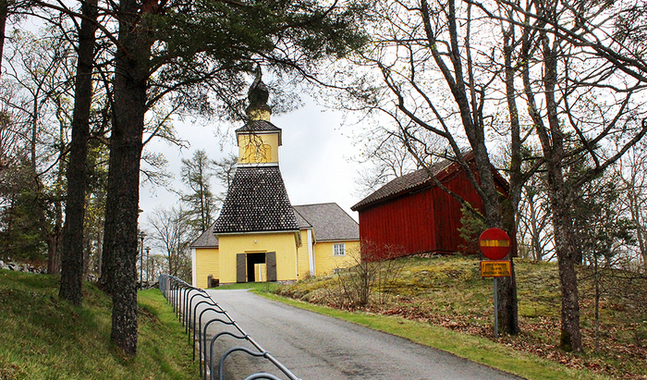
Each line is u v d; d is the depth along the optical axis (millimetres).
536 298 16078
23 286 9188
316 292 19438
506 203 12742
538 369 8562
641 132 9719
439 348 10000
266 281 31922
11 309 7285
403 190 25297
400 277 19375
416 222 24797
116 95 8906
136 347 7738
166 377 7297
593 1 8734
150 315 11914
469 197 24406
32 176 19016
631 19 8352
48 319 7488
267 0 8156
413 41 12500
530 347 11031
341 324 12750
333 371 8359
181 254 52406
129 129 7961
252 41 7629
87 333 7602
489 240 11734
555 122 11570
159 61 7652
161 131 15258
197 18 7375
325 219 45281
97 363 6430
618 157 10344
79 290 9773
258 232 32062
